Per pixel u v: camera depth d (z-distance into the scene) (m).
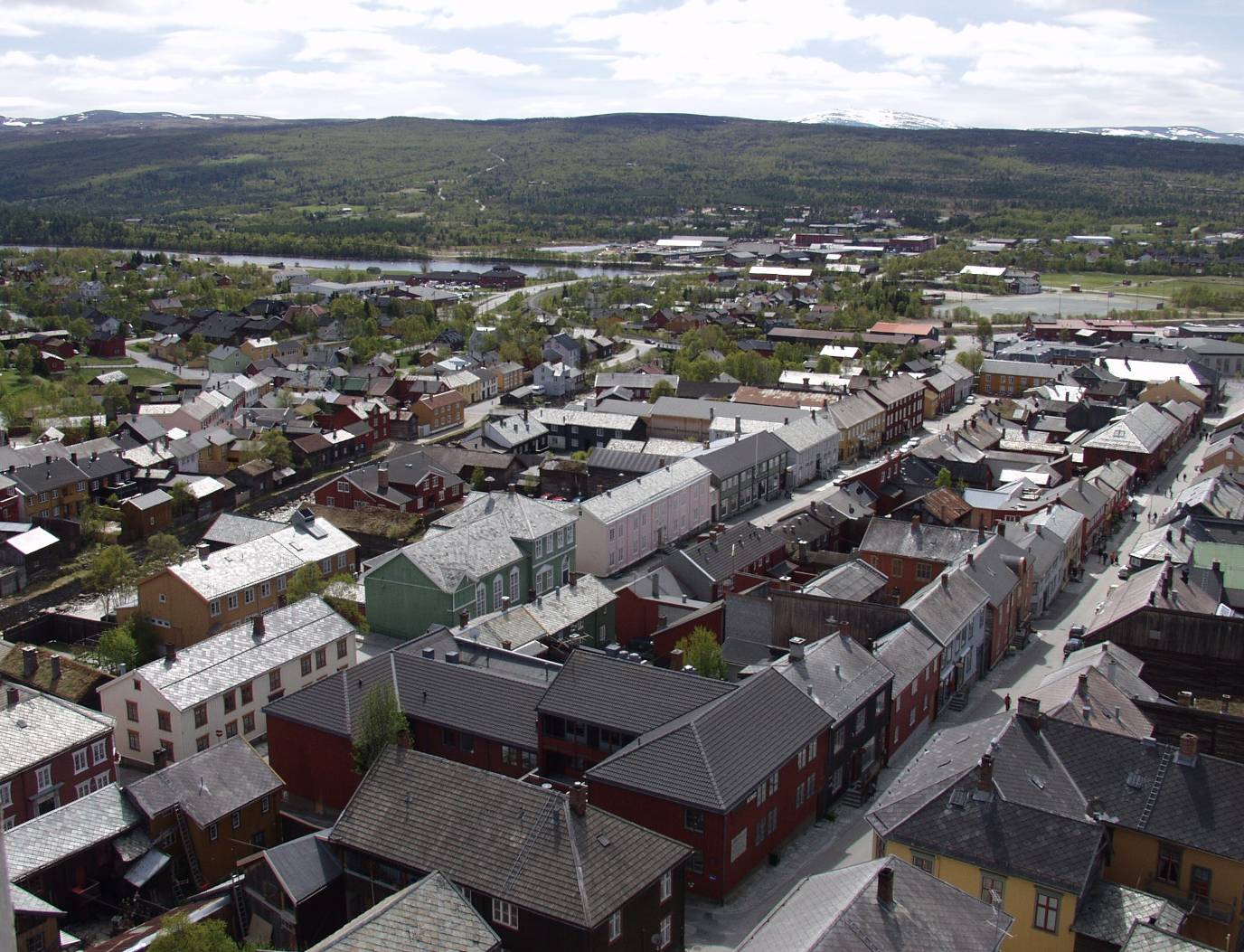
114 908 68.56
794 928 51.12
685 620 104.12
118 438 196.38
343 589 119.69
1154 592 98.31
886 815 64.75
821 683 81.50
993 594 108.12
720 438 182.88
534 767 78.25
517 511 126.00
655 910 60.78
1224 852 60.06
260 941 64.06
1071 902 57.94
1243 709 84.31
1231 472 174.75
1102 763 65.69
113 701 91.38
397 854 62.00
